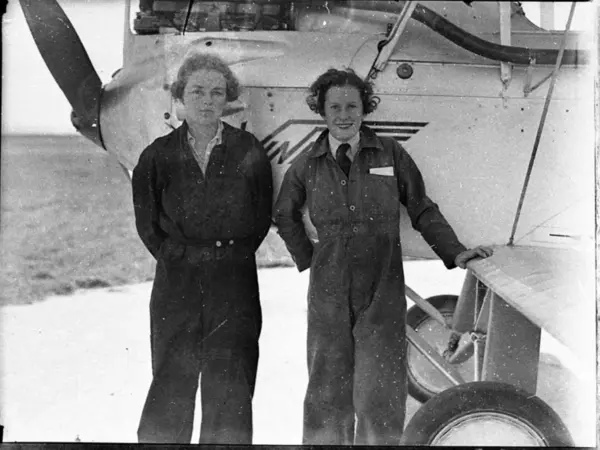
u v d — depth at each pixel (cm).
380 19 319
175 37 310
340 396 306
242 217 305
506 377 302
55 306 361
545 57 308
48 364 353
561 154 312
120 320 354
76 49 321
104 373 352
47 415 335
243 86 306
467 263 301
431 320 416
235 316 304
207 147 304
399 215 309
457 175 310
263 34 309
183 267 304
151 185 306
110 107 317
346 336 306
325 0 322
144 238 308
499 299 301
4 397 339
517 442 272
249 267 307
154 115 310
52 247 338
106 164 331
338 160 305
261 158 305
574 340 277
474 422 273
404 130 308
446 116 309
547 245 309
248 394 305
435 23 306
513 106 311
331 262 304
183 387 305
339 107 304
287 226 307
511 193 311
